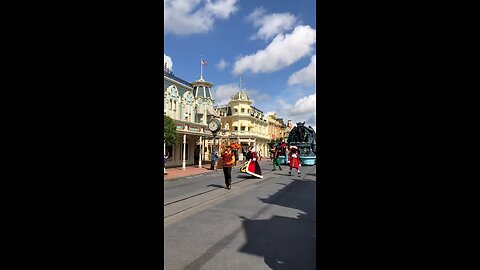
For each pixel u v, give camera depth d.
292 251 3.50
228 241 3.88
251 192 8.54
